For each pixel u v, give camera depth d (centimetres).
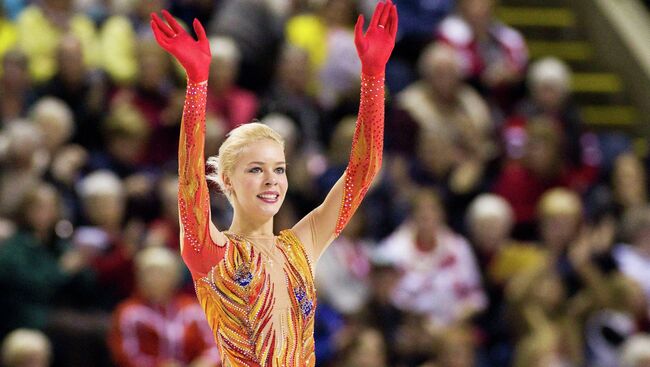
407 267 2666
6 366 2236
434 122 2995
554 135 2959
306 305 1232
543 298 2612
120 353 2369
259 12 3192
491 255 2739
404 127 2984
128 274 2506
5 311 2356
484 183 2945
